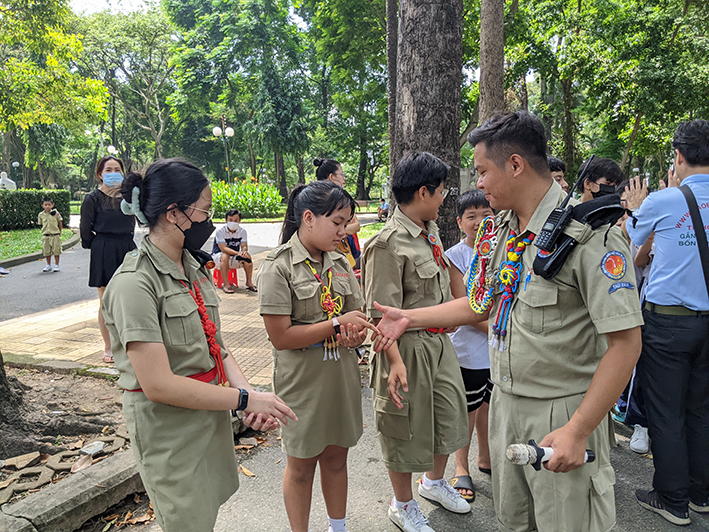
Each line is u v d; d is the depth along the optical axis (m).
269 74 32.66
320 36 23.77
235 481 1.96
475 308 1.91
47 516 2.41
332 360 2.31
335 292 2.38
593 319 1.51
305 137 33.53
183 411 1.72
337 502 2.47
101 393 3.92
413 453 2.51
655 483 2.78
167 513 1.68
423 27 4.53
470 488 2.96
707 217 2.62
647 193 3.46
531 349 1.65
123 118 42.44
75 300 8.01
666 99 15.85
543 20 17.64
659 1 16.86
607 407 1.48
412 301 2.50
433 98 4.58
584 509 1.64
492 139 1.66
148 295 1.63
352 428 2.39
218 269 8.44
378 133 32.53
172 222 1.71
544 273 1.58
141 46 35.19
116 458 2.90
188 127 42.69
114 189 4.70
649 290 2.78
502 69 6.10
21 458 2.98
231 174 44.22
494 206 1.74
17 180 43.44
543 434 1.62
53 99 16.25
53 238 10.61
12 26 14.15
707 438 2.73
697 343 2.63
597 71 16.80
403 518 2.60
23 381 4.14
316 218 2.22
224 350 2.01
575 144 22.94
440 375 2.59
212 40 36.03
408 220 2.48
